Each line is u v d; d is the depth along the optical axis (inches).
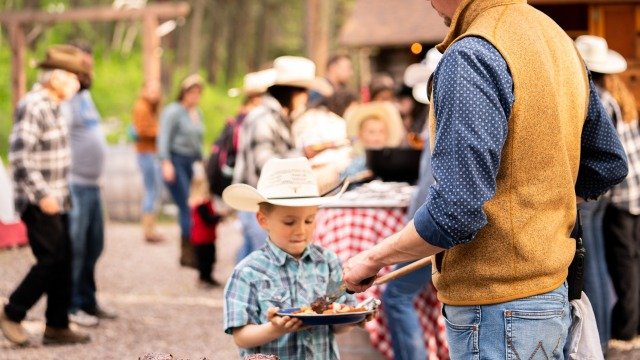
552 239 144.2
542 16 150.7
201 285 444.8
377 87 436.5
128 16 755.4
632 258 321.1
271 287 183.6
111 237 614.5
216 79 1854.1
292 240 185.0
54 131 315.6
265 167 191.0
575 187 164.6
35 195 309.4
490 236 143.3
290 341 183.2
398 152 290.5
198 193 493.4
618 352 309.1
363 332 255.6
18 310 319.0
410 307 248.7
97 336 341.1
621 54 386.9
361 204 260.4
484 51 140.6
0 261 499.2
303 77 309.3
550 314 144.3
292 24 2171.5
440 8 152.6
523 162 142.1
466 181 136.6
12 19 810.2
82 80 351.3
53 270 318.7
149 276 476.1
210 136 1282.0
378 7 757.3
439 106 140.7
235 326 180.7
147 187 594.9
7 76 1170.6
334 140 296.2
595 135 159.8
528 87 141.6
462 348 147.7
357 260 152.4
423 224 139.6
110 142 1033.5
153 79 749.9
